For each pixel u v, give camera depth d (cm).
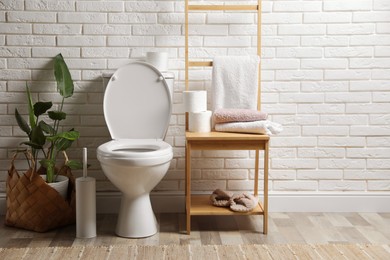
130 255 282
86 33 346
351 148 355
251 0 345
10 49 345
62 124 352
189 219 313
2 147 351
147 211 313
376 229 323
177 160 356
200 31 346
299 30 346
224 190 357
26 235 312
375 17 345
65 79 337
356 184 357
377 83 350
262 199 356
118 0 344
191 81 350
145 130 333
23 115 350
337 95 351
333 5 345
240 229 323
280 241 303
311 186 358
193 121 319
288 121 353
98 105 351
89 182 306
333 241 303
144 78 331
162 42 347
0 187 353
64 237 310
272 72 349
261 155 356
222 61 332
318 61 349
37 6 342
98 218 346
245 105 332
